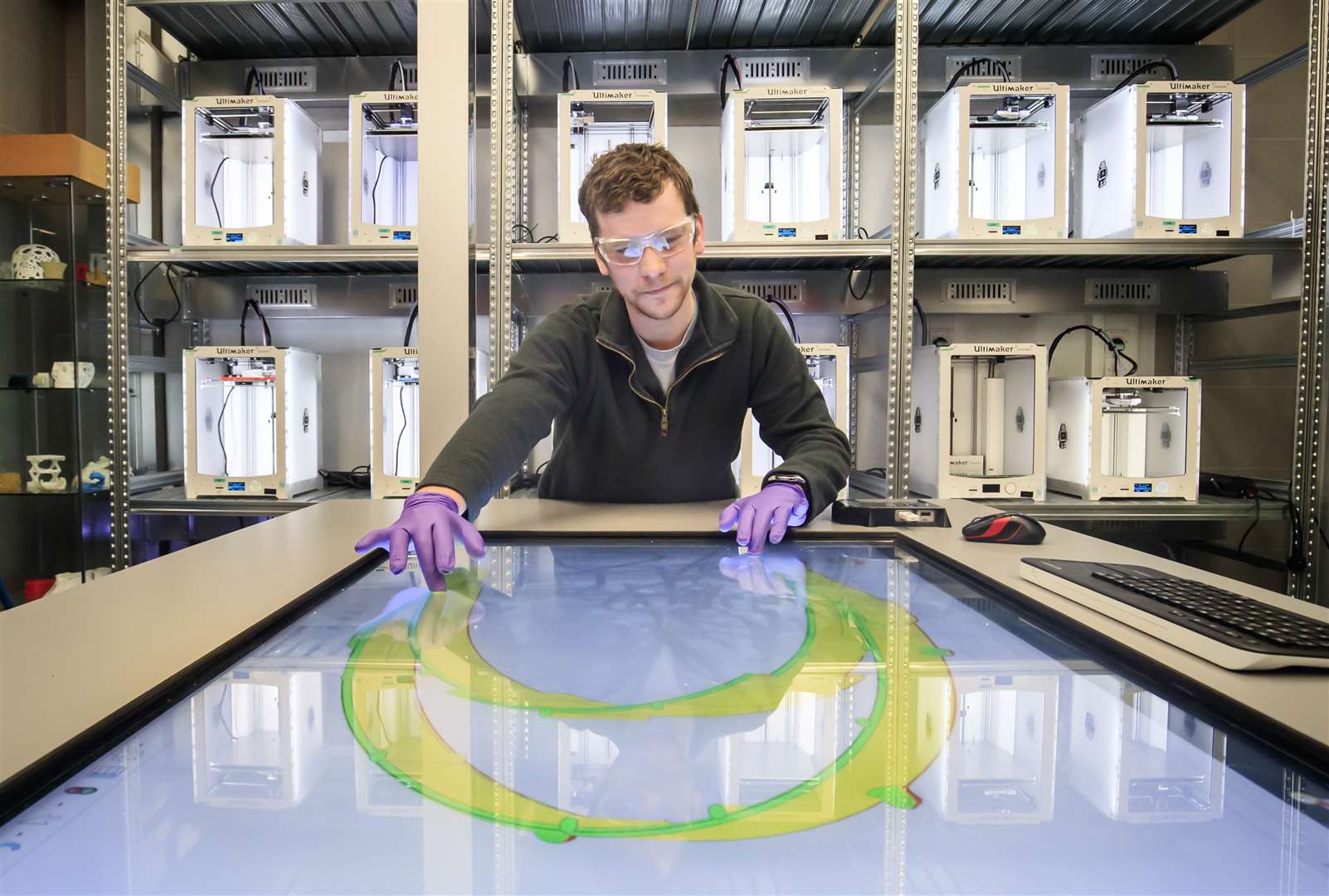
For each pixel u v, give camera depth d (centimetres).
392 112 199
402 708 35
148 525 213
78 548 209
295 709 35
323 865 24
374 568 63
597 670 40
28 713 31
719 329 106
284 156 193
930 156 206
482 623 49
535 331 104
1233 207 188
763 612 51
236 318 232
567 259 192
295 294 232
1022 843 25
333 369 238
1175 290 227
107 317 208
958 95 187
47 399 203
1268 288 235
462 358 85
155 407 233
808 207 196
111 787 28
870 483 225
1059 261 220
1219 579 57
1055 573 52
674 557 68
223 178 200
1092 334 235
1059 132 187
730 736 33
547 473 126
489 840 25
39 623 44
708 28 216
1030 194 197
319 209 221
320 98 231
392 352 194
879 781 29
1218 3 208
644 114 193
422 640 45
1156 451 197
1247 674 37
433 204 84
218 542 69
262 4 203
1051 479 208
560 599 54
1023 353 189
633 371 106
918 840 25
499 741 32
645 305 94
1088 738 33
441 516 61
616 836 25
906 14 184
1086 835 26
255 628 44
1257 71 211
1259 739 32
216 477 197
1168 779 29
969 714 35
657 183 87
